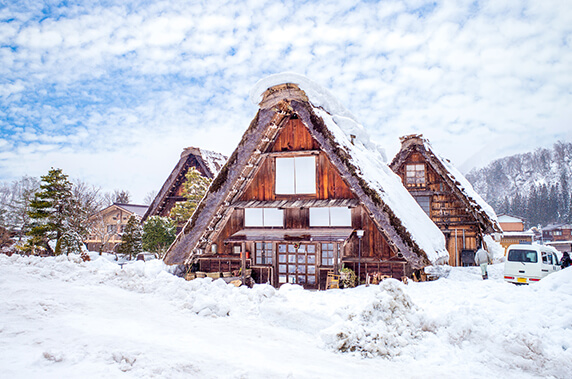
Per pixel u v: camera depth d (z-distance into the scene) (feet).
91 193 165.99
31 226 85.92
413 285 43.96
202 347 19.90
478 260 57.21
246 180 58.18
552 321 25.14
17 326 19.57
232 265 60.34
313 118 50.65
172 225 95.96
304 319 26.78
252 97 52.01
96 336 19.13
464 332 23.54
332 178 55.31
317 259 55.77
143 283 32.96
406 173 84.07
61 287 29.66
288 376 16.93
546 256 53.62
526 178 579.07
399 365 20.95
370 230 53.16
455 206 81.46
